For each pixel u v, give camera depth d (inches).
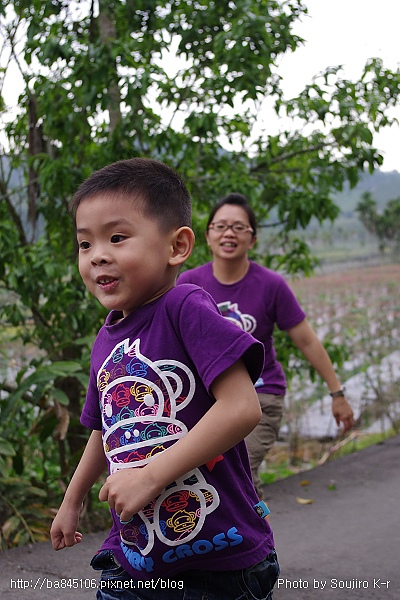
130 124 202.2
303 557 151.3
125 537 68.9
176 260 69.9
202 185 226.8
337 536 167.5
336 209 232.1
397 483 217.8
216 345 64.8
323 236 782.5
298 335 147.3
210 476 67.1
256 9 207.8
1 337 240.2
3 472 173.3
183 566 67.4
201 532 66.4
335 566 144.4
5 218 219.1
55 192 207.5
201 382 67.0
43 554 150.7
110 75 197.0
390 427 329.1
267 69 213.8
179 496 66.4
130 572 69.3
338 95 220.1
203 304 67.1
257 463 138.3
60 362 184.7
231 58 205.8
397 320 483.5
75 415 214.5
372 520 180.2
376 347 400.5
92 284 68.7
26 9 214.8
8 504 174.6
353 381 378.0
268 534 71.1
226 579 68.0
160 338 67.7
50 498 194.7
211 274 146.9
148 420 66.6
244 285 144.5
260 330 143.9
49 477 199.6
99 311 202.4
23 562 144.8
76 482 79.4
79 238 69.6
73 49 200.7
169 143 211.8
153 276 68.1
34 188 226.1
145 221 67.4
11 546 163.8
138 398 67.2
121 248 66.8
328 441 311.1
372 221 894.4
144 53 218.8
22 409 210.4
